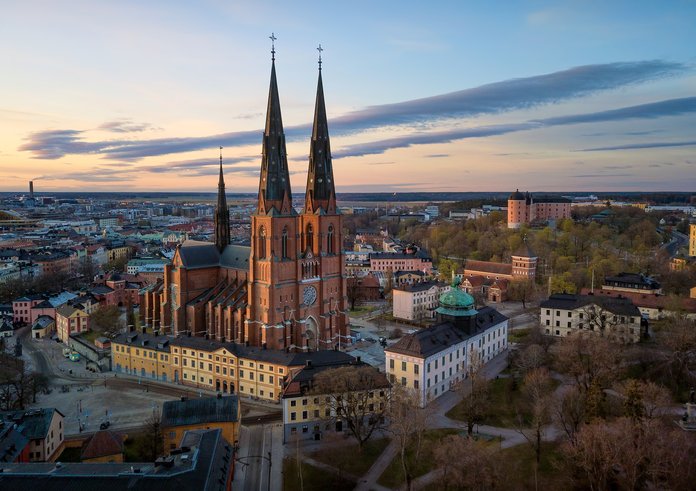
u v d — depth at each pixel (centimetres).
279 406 13650
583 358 12900
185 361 15438
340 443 11219
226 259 19312
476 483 8019
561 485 9150
